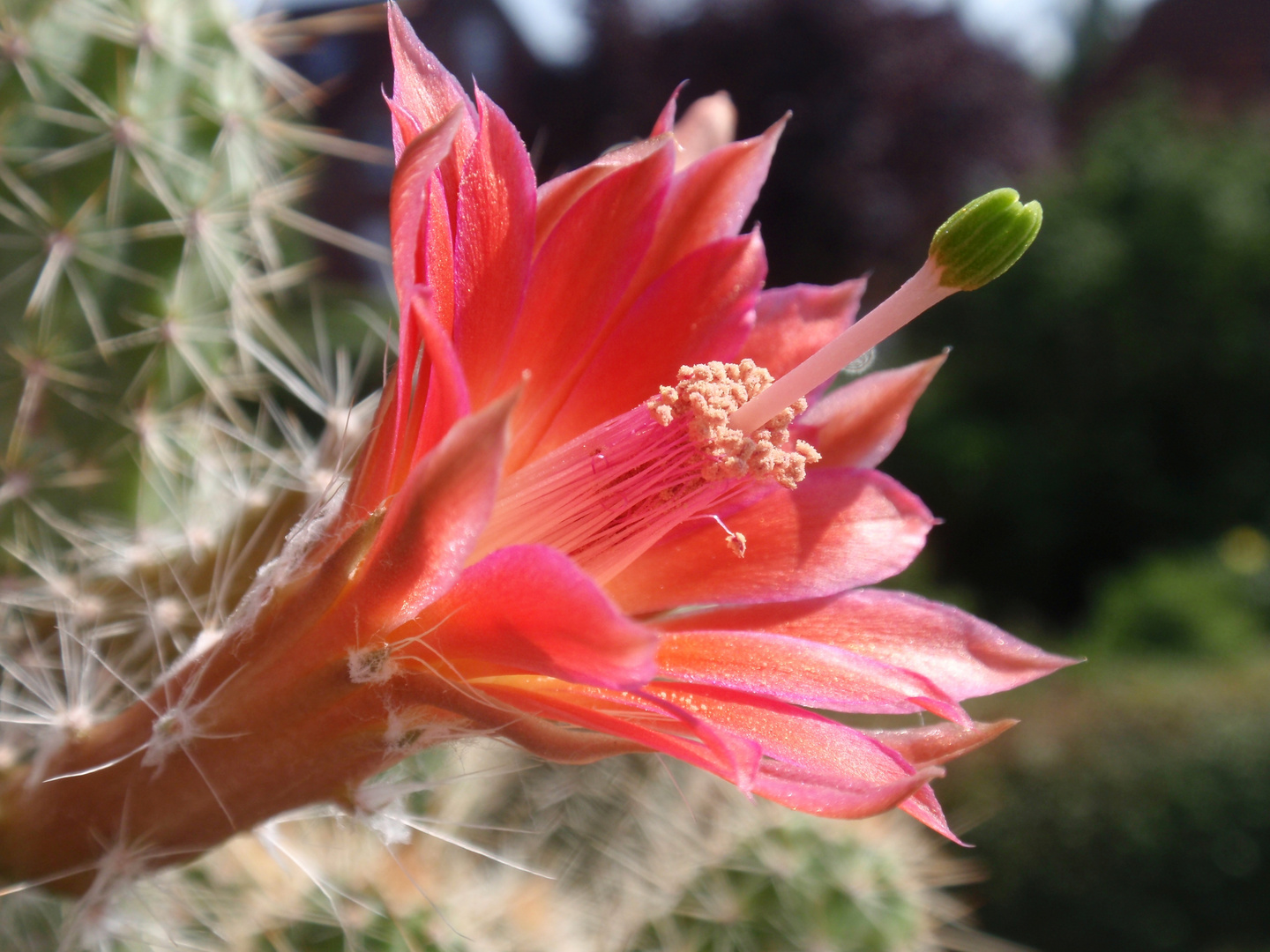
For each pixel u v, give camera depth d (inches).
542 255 3.2
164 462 4.6
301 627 2.7
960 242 3.0
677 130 3.8
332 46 30.6
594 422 3.4
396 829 3.0
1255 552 26.1
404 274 2.6
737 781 2.4
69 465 4.4
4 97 4.2
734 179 3.5
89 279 4.4
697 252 3.4
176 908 3.9
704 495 3.2
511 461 3.3
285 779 2.8
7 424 4.3
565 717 2.7
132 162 4.4
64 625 4.1
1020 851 15.5
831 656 3.1
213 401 4.9
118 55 4.3
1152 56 44.1
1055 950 15.5
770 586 3.3
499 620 2.5
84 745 3.0
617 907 5.4
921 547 3.4
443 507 2.4
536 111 30.7
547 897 5.0
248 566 3.8
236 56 4.7
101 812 3.0
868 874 5.2
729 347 3.4
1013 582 29.3
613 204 3.3
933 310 31.4
